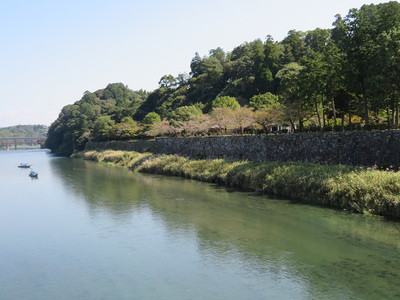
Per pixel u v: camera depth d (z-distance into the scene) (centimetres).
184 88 12112
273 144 3856
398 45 2666
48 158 11119
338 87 3444
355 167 2752
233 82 9275
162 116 10738
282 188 3062
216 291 1430
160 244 2027
